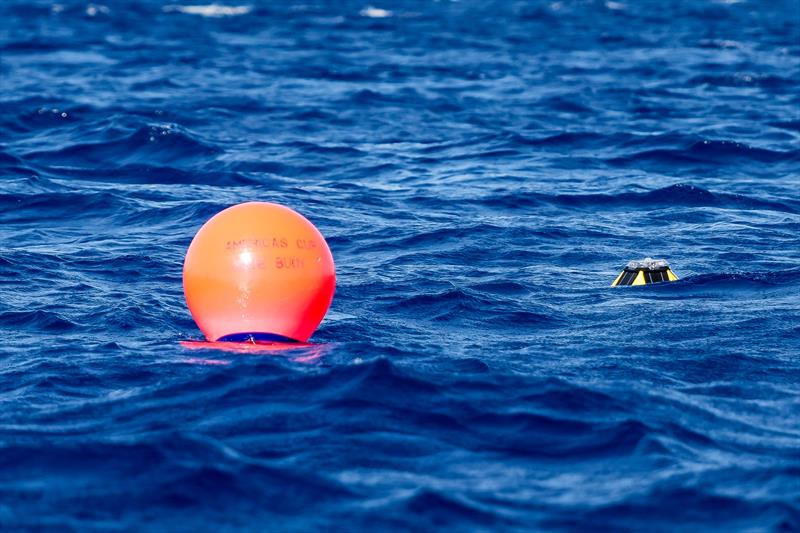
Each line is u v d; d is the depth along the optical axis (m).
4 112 104.88
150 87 130.00
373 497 27.14
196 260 39.44
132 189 75.19
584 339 41.66
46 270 52.56
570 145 93.88
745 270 53.09
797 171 83.94
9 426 31.52
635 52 181.12
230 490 27.30
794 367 38.31
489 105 118.88
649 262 51.50
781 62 164.62
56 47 181.75
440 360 37.75
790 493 27.44
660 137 93.19
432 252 57.62
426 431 31.39
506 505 26.86
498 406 33.12
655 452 30.02
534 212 69.12
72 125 100.62
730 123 105.88
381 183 79.12
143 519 25.81
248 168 83.81
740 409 33.69
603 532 25.59
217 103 115.62
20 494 26.86
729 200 71.94
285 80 139.12
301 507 26.58
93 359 38.12
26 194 70.56
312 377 34.84
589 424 31.92
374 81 139.50
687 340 41.47
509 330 43.44
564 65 160.38
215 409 32.69
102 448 29.41
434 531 25.50
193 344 39.97
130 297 47.78
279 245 39.00
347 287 49.62
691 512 26.55
